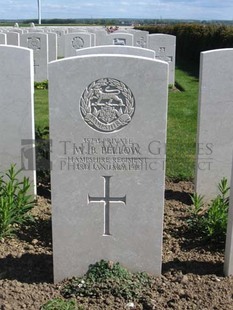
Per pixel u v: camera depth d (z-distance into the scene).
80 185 1.68
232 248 1.72
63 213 1.71
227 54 2.27
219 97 2.34
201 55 2.31
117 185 1.69
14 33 7.20
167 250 1.98
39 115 4.68
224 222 2.01
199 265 1.86
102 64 1.57
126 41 6.80
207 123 2.39
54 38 7.84
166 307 1.58
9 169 2.41
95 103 1.61
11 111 2.38
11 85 2.34
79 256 1.75
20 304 1.59
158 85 1.59
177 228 2.19
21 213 2.21
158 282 1.73
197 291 1.66
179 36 12.00
